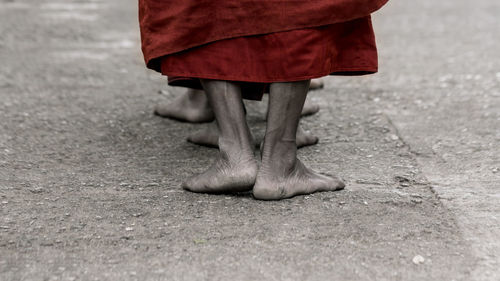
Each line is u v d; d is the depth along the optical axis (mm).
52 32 7203
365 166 4562
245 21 4082
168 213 4176
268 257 3938
